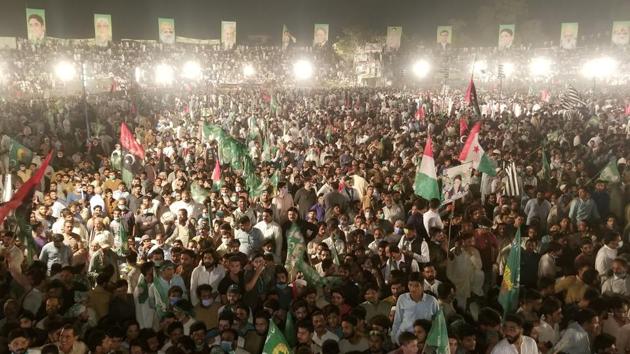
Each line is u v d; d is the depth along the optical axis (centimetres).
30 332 682
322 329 728
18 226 1001
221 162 1894
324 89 5759
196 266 958
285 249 1185
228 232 1041
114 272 940
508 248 989
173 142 2133
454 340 655
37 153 2080
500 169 1514
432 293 794
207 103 4197
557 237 1027
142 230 1226
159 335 730
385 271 928
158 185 1504
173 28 7400
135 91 4469
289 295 866
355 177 1411
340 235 1037
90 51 6475
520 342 647
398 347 706
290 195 1311
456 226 1137
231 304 774
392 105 3700
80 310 802
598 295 754
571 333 695
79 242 1052
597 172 1792
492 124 2672
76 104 3438
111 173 1477
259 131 2494
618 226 1297
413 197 1296
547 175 1582
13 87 4853
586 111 3072
